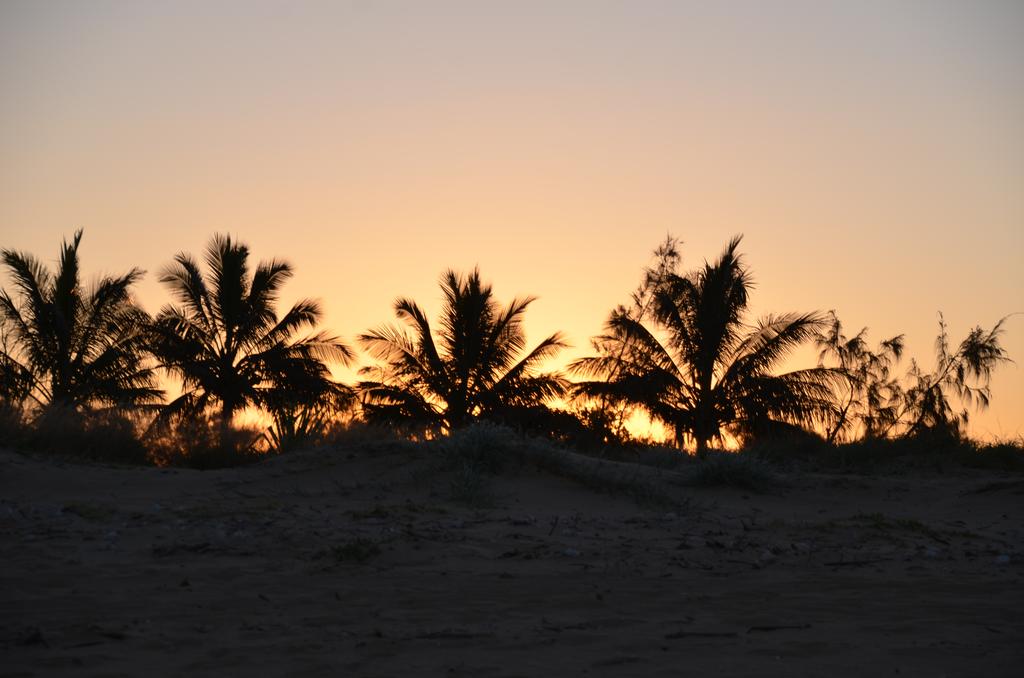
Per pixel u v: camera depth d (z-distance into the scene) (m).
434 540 8.01
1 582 6.16
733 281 31.36
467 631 4.96
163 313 30.53
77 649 4.50
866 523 9.77
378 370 32.03
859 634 4.98
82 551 7.31
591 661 4.36
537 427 28.91
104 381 29.11
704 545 8.34
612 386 30.38
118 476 11.72
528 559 7.48
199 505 9.83
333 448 13.12
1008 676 4.15
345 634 4.88
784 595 6.16
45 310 28.94
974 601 6.01
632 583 6.57
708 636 4.90
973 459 18.23
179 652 4.49
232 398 29.88
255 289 31.28
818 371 31.16
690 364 31.20
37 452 13.23
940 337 32.22
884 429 31.39
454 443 12.12
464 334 31.27
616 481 11.59
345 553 7.24
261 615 5.35
